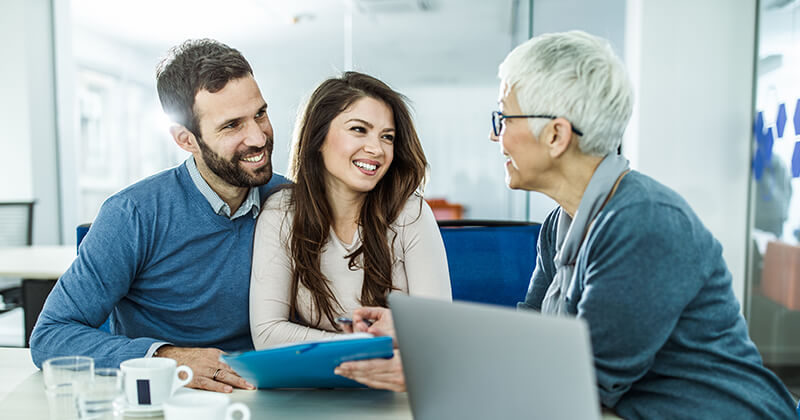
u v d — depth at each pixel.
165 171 1.34
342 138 1.24
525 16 4.25
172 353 1.05
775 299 2.99
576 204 0.99
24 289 2.33
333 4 5.59
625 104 0.91
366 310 1.06
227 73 1.16
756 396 0.85
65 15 4.96
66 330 1.11
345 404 0.93
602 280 0.83
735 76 3.24
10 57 4.60
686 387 0.86
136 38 7.08
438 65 4.69
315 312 1.33
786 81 2.86
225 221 1.29
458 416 0.68
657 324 0.81
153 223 1.25
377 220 1.33
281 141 5.59
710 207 3.29
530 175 0.99
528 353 0.59
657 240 0.81
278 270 1.29
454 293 1.60
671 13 3.26
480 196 4.76
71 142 5.05
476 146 4.73
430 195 4.80
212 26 6.45
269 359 0.82
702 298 0.86
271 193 1.38
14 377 1.07
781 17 2.90
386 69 4.73
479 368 0.64
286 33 6.56
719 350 0.87
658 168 3.32
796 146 2.78
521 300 1.60
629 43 3.52
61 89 4.93
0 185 4.68
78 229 1.57
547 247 1.24
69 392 0.84
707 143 3.28
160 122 7.74
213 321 1.32
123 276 1.23
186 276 1.29
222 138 1.19
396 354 0.89
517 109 0.94
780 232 2.94
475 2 4.58
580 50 0.91
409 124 1.32
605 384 0.83
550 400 0.58
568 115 0.90
